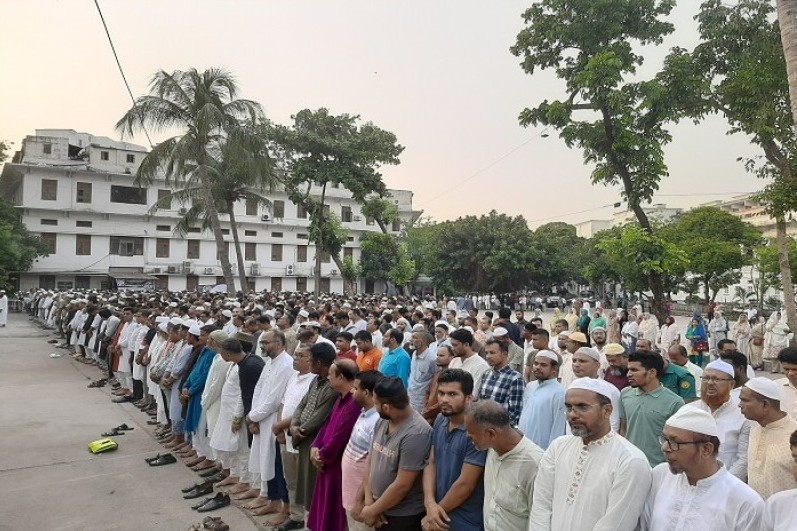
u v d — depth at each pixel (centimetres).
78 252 4050
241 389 658
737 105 1527
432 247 4525
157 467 762
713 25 1577
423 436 380
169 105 2081
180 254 4394
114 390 1245
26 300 3388
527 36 1688
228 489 677
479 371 649
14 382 1330
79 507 622
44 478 713
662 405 472
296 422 535
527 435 505
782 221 1468
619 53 1581
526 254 4253
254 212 4666
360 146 2975
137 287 4138
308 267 4881
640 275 3084
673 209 6775
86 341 1581
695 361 1457
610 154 1620
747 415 380
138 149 4453
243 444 665
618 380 634
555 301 5162
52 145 4003
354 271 4266
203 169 2180
